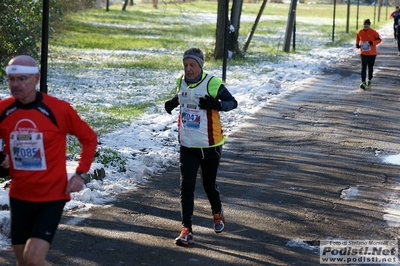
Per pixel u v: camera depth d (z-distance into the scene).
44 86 10.10
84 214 7.80
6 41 16.66
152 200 8.55
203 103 6.56
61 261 6.31
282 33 46.25
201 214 7.98
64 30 39.75
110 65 25.36
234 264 6.36
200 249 6.74
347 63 28.00
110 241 6.91
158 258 6.47
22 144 4.91
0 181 8.80
